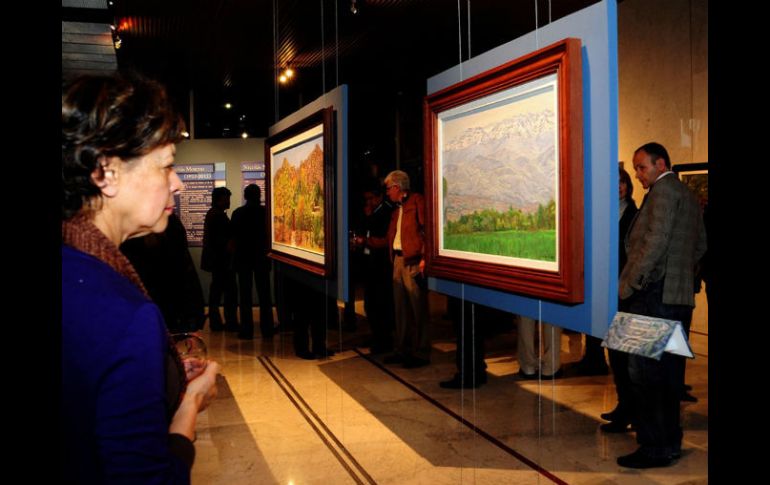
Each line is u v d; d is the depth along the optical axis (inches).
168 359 42.0
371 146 446.0
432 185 142.6
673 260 132.9
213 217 303.0
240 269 283.1
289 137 208.2
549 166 100.2
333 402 185.2
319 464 139.6
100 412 34.7
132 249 180.2
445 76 137.4
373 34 313.3
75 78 40.5
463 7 268.7
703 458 135.0
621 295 135.4
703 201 251.8
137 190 41.9
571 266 94.5
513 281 111.2
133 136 40.6
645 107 281.6
